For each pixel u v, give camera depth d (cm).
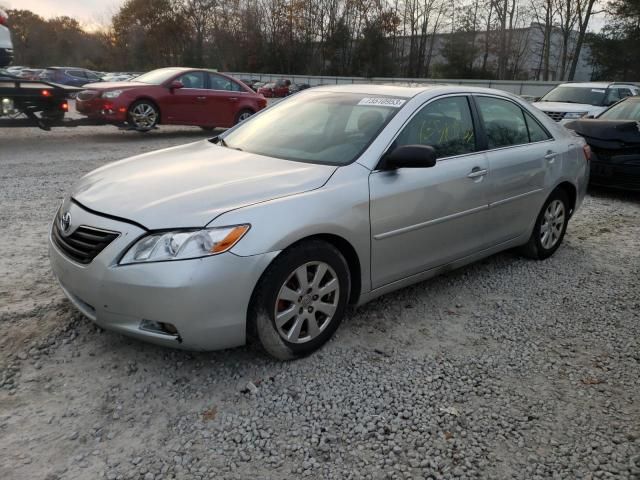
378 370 312
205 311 269
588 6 4062
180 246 266
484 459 246
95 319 286
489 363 325
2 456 235
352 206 318
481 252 430
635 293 438
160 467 233
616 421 275
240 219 276
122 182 321
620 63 3928
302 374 304
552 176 478
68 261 291
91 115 1092
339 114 390
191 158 369
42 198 643
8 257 448
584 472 240
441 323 374
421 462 242
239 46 5766
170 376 297
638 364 330
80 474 227
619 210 726
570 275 473
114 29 6462
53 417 261
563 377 314
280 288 291
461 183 387
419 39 5300
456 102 410
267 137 397
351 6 5356
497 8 4488
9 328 334
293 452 245
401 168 348
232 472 232
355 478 232
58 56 7294
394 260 353
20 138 1170
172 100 1184
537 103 1351
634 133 759
